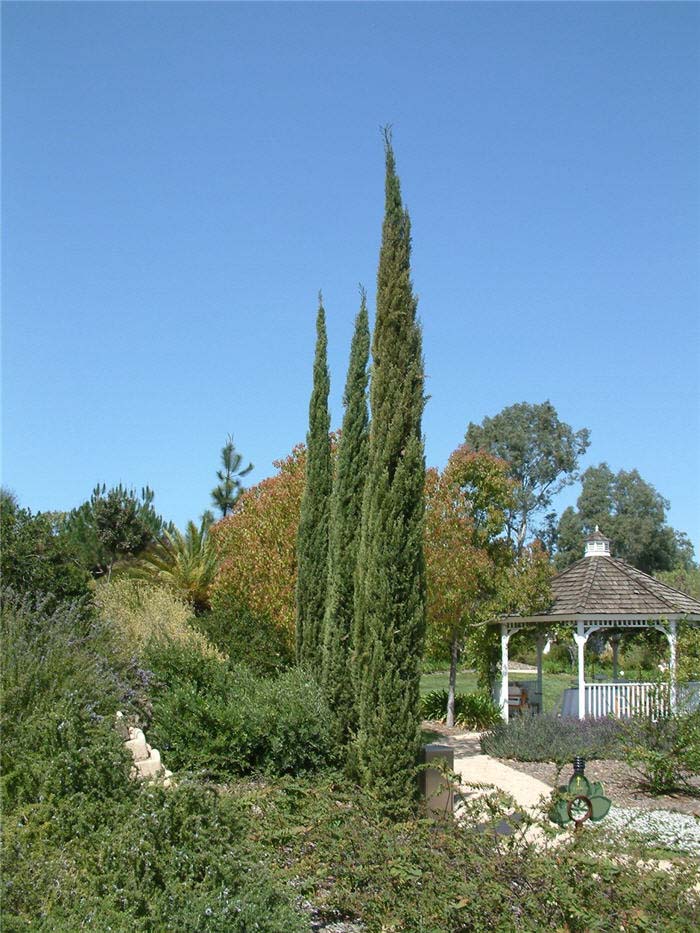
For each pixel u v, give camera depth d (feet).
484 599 66.85
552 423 200.13
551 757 50.90
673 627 61.98
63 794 22.76
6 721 26.22
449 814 23.68
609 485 211.82
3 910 17.61
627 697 62.28
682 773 46.85
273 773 33.99
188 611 60.95
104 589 60.49
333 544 44.11
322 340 53.36
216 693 37.47
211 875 19.53
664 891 19.17
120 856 19.39
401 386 37.29
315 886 22.65
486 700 70.03
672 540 209.05
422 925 19.58
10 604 39.55
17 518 48.21
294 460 61.41
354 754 35.22
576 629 64.08
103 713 31.24
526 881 19.86
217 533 65.98
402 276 38.14
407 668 35.12
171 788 21.81
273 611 55.93
